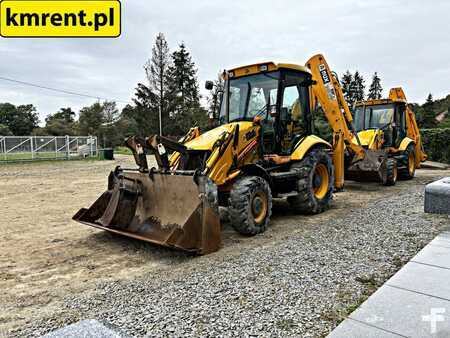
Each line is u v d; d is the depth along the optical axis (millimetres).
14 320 3002
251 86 6312
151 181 5156
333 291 3293
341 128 7754
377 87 54344
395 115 10812
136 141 5305
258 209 5410
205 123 31359
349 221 5941
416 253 4211
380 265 3893
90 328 2029
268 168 6066
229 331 2668
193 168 5359
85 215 5574
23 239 5480
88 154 25844
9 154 22859
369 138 10086
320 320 2785
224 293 3326
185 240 4340
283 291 3322
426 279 3377
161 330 2701
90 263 4395
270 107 6133
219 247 4707
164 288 3521
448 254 4027
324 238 5000
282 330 2662
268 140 6172
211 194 4605
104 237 5531
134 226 5160
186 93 38219
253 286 3459
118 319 2902
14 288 3678
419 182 11125
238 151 5379
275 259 4211
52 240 5410
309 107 7000
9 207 8133
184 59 40188
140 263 4359
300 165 6535
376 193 9102
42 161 21938
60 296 3463
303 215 6758
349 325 2611
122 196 5219
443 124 33344
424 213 6164
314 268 3865
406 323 2615
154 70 31062
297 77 6520
